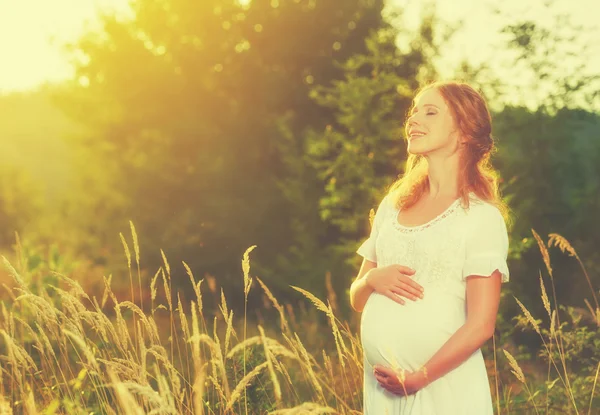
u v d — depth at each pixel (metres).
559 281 9.84
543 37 10.34
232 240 13.89
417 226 2.52
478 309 2.36
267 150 14.88
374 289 2.61
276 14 15.12
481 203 2.47
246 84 15.07
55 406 2.89
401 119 12.00
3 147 47.25
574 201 10.27
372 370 2.63
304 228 13.21
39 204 17.73
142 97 15.19
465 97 2.54
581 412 4.43
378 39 12.09
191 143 14.84
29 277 5.61
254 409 3.71
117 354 3.62
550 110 10.46
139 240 13.92
